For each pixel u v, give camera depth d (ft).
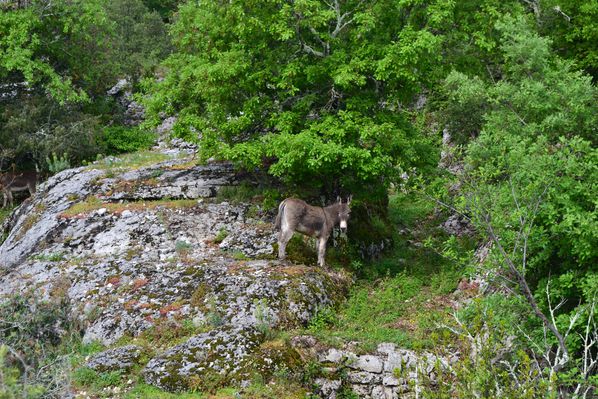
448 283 50.78
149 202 58.44
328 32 54.70
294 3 52.08
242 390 35.63
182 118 59.00
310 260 50.90
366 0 55.52
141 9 123.54
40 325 39.52
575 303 39.81
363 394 39.09
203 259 49.49
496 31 60.95
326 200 57.16
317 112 55.62
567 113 40.98
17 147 76.48
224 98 55.83
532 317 37.60
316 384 37.86
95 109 92.58
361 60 52.44
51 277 48.62
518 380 29.94
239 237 52.70
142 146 87.76
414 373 39.04
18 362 32.42
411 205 73.15
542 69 42.93
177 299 44.27
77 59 86.84
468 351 31.27
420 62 52.08
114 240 52.95
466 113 67.56
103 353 38.78
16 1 82.02
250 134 58.39
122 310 43.65
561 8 65.46
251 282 44.68
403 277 51.80
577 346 35.70
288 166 49.19
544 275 40.98
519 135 41.19
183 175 61.46
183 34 68.59
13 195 78.64
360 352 40.34
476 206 37.14
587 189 36.63
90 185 61.77
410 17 55.16
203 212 55.72
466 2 62.23
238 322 41.68
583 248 35.99
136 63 103.65
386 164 51.88
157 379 36.27
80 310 44.27
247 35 54.24
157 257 50.60
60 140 76.89
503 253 33.78
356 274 52.11
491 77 64.90
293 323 42.34
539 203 37.01
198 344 38.40
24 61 75.82
